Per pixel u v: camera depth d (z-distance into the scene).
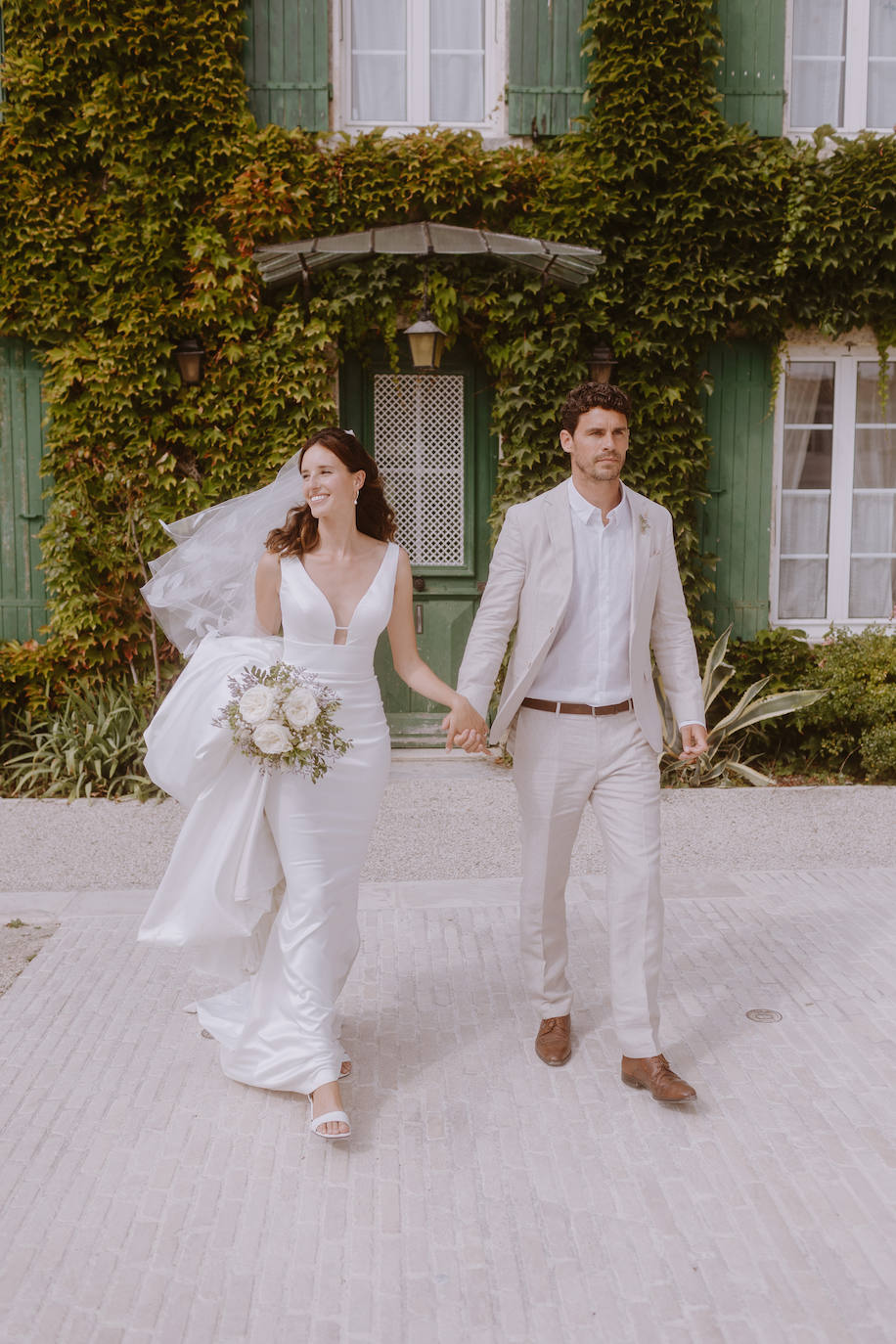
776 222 7.13
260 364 7.07
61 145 6.91
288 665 3.20
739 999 3.94
